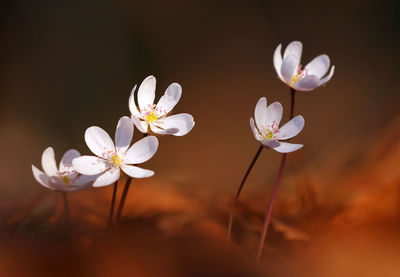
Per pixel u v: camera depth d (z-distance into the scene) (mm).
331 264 358
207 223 389
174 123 369
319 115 1014
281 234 386
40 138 1039
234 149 967
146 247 359
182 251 357
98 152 360
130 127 361
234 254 361
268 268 356
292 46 395
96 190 442
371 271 354
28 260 347
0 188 473
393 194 391
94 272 344
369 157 473
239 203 419
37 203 409
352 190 411
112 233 359
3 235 365
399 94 640
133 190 447
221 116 1136
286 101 1125
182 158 931
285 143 367
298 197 414
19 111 1137
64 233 362
